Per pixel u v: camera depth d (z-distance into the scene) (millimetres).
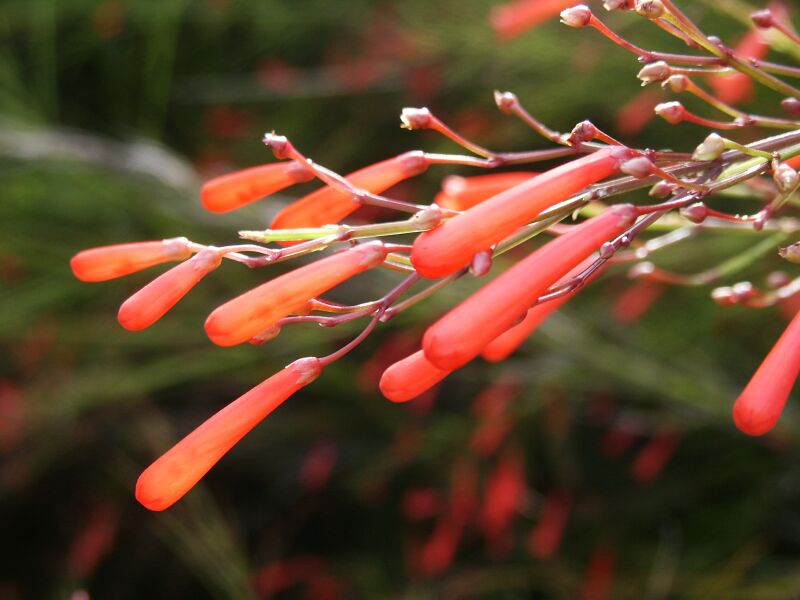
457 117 406
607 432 391
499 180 198
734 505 359
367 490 396
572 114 384
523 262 153
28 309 389
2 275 399
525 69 388
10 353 419
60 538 433
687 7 338
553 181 154
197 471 167
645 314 354
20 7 425
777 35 205
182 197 384
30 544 436
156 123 416
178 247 171
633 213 156
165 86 422
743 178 166
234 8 439
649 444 383
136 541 423
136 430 412
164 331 390
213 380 420
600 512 376
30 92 433
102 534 409
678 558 350
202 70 454
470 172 402
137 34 440
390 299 169
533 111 382
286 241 174
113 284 399
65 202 392
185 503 386
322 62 455
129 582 421
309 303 169
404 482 408
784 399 158
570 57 369
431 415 403
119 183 383
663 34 350
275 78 444
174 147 449
